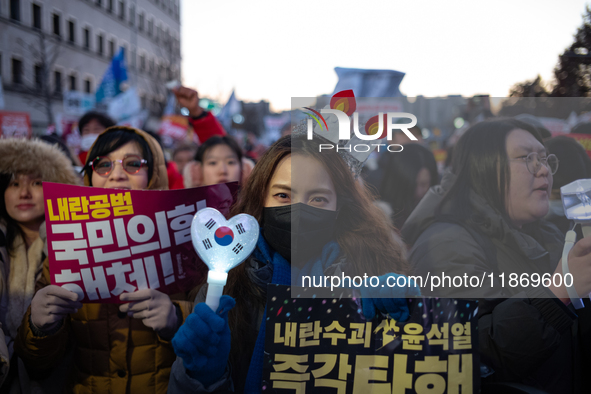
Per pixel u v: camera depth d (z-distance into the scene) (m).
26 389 1.47
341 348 1.02
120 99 7.15
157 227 1.25
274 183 1.18
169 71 25.70
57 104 21.12
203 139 2.88
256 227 1.02
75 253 1.22
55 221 1.22
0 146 1.60
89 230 1.22
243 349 1.19
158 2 34.22
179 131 8.35
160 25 34.75
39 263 1.57
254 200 1.23
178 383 1.03
